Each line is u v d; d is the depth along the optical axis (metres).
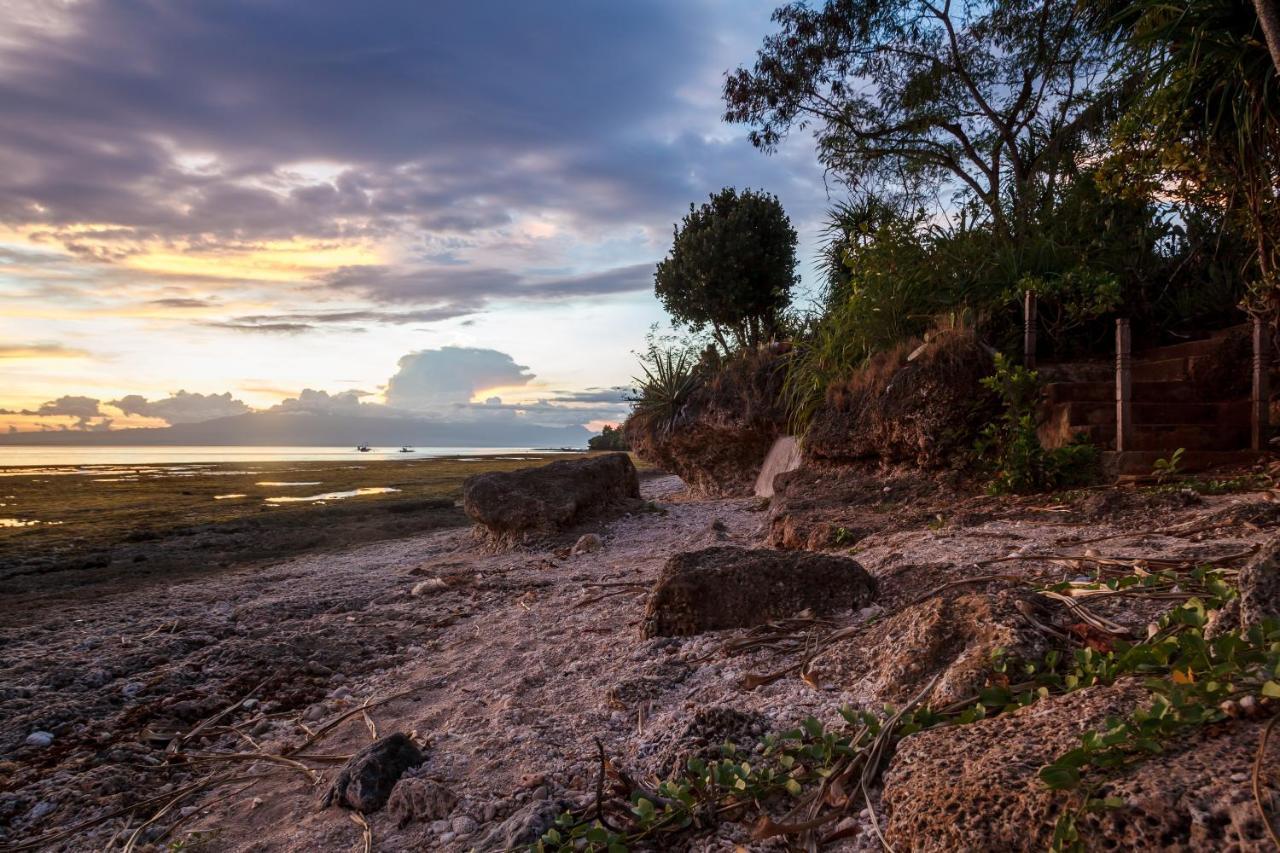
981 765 1.69
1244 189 6.58
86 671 4.73
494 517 9.32
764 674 3.15
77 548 11.27
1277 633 1.71
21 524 14.30
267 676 4.54
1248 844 1.22
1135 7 6.45
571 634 4.62
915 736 2.00
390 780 2.78
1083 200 9.55
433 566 8.47
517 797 2.47
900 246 9.20
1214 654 1.81
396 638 5.26
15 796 3.09
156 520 14.58
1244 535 3.68
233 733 3.75
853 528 5.93
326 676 4.57
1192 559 3.21
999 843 1.49
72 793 3.09
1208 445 6.34
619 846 2.01
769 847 1.94
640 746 2.71
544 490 9.65
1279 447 6.01
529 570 7.56
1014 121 13.72
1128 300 8.64
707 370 13.19
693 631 3.98
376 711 3.80
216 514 15.53
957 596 3.07
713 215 15.99
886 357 8.26
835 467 8.35
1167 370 7.51
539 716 3.27
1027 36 13.01
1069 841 1.38
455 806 2.50
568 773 2.62
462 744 3.05
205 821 2.79
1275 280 6.12
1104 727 1.65
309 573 8.75
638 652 3.85
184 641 5.34
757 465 12.15
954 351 7.32
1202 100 6.39
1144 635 2.48
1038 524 5.00
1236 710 1.55
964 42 14.13
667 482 20.70
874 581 3.99
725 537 7.89
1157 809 1.34
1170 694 1.62
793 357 10.96
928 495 6.92
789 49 14.74
